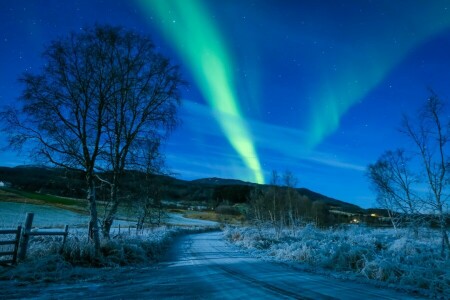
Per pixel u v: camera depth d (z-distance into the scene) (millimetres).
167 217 34406
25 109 15344
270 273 12344
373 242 21312
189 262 16359
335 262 14156
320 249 16562
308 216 54688
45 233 13414
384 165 20781
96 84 15977
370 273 11531
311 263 15305
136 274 12094
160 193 31312
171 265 15164
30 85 15242
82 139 16031
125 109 19766
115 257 14852
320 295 8242
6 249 12781
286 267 14281
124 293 8492
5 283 9602
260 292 8617
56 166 17047
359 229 33094
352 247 14688
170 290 8930
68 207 75250
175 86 20219
